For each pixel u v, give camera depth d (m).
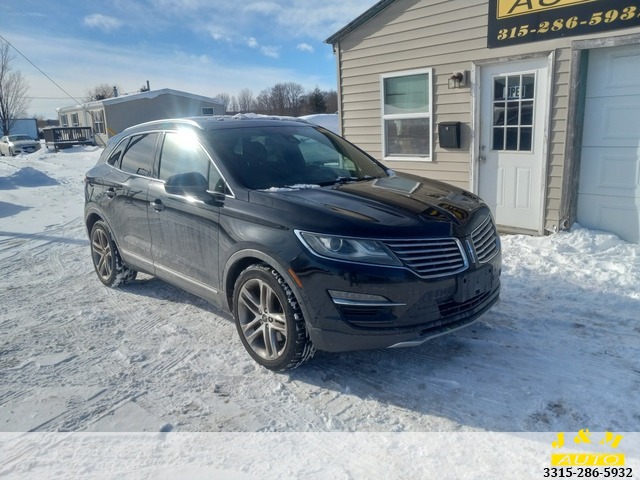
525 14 6.47
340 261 3.18
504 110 7.04
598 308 4.39
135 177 4.90
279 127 4.79
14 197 13.14
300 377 3.56
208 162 4.14
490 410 3.07
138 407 3.25
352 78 8.89
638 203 6.01
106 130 35.47
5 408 3.27
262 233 3.50
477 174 7.46
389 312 3.19
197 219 4.05
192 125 4.48
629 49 5.81
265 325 3.62
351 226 3.24
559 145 6.48
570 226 6.50
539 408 3.06
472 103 7.29
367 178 4.39
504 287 5.00
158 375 3.65
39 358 3.96
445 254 3.33
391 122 8.57
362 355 3.83
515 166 7.04
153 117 37.00
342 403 3.24
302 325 3.39
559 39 6.23
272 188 3.82
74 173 19.86
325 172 4.34
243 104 70.12
